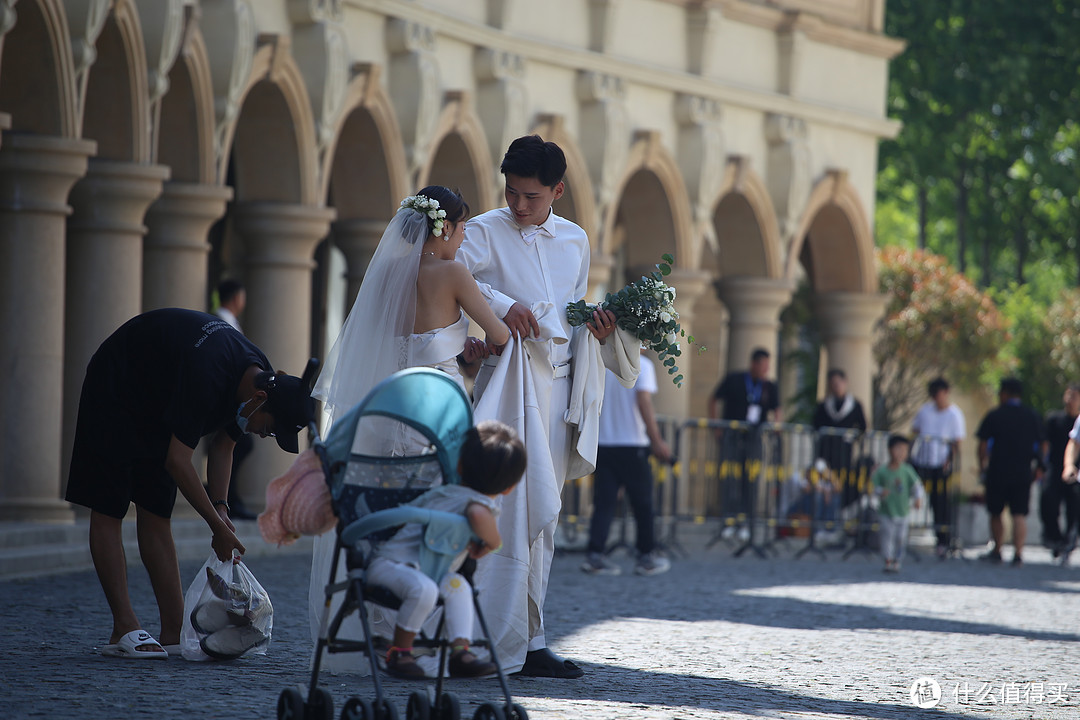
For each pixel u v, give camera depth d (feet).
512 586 35.50
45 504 66.39
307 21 82.69
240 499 80.18
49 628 42.78
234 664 37.06
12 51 63.87
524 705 32.22
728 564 85.71
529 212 37.42
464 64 95.86
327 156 84.28
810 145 121.70
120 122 70.38
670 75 109.70
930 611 60.75
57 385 66.95
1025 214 207.41
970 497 131.03
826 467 98.94
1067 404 101.24
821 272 128.06
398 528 30.27
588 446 37.40
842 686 38.19
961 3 178.50
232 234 105.60
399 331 35.37
